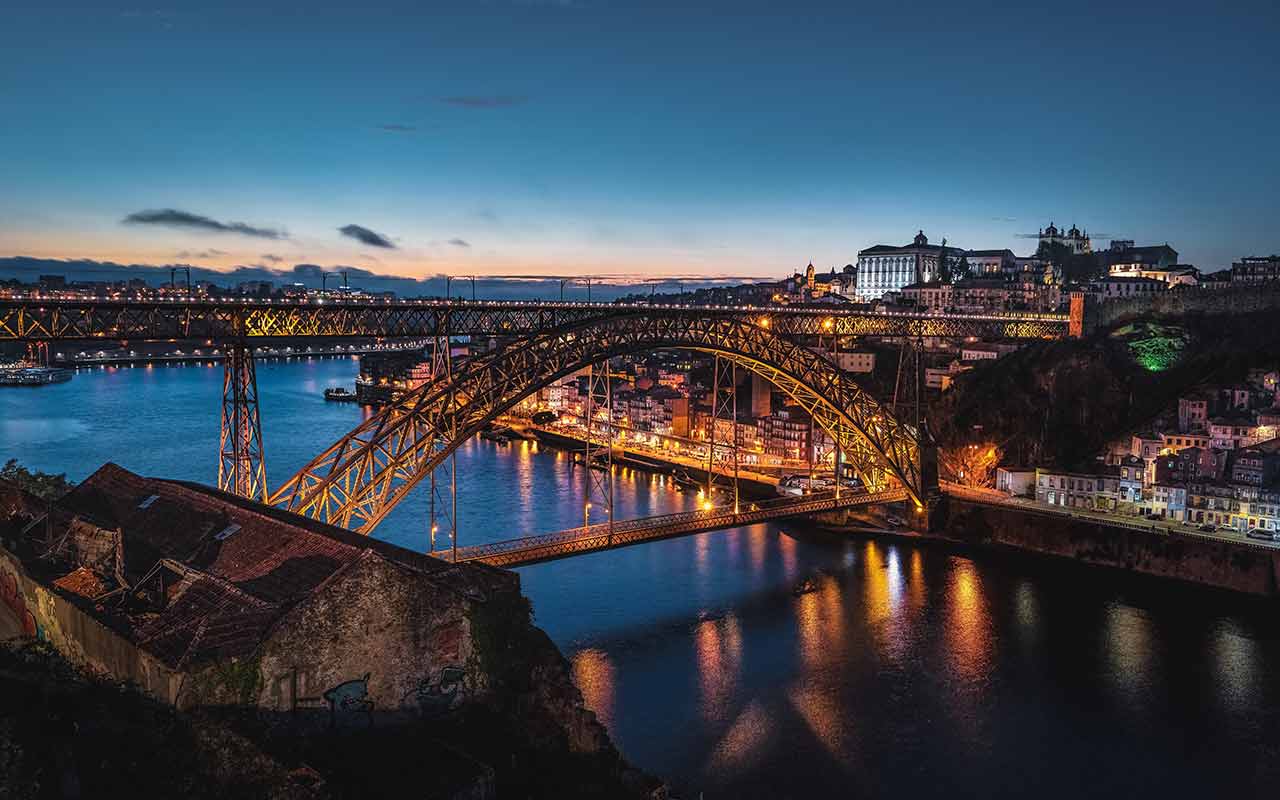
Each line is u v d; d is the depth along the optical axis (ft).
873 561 412.57
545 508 478.59
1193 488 419.74
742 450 651.25
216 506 163.73
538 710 145.79
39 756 96.37
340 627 123.24
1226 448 461.37
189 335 243.40
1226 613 347.56
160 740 104.78
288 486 275.80
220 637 115.65
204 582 132.98
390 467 292.61
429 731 130.52
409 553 151.12
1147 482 451.12
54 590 138.72
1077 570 402.72
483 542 401.29
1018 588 374.84
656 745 236.84
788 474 569.64
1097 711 261.44
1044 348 595.06
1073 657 300.40
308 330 265.34
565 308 332.60
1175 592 372.38
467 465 615.16
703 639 309.83
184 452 581.53
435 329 299.58
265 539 145.18
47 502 185.37
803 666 288.10
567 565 396.16
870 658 295.69
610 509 349.00
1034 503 466.29
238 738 105.09
